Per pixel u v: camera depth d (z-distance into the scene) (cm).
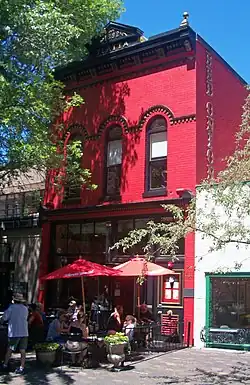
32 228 2103
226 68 1912
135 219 1769
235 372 1102
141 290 1722
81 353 1157
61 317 1459
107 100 1922
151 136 1794
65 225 1973
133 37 1864
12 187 2239
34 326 1381
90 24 1666
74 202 1936
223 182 1039
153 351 1416
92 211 1853
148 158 1778
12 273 2152
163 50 1762
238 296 1493
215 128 1781
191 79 1711
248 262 1474
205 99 1748
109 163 1889
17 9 1203
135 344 1410
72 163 1766
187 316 1566
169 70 1769
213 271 1434
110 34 1939
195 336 1542
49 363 1142
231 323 1495
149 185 1761
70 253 1931
